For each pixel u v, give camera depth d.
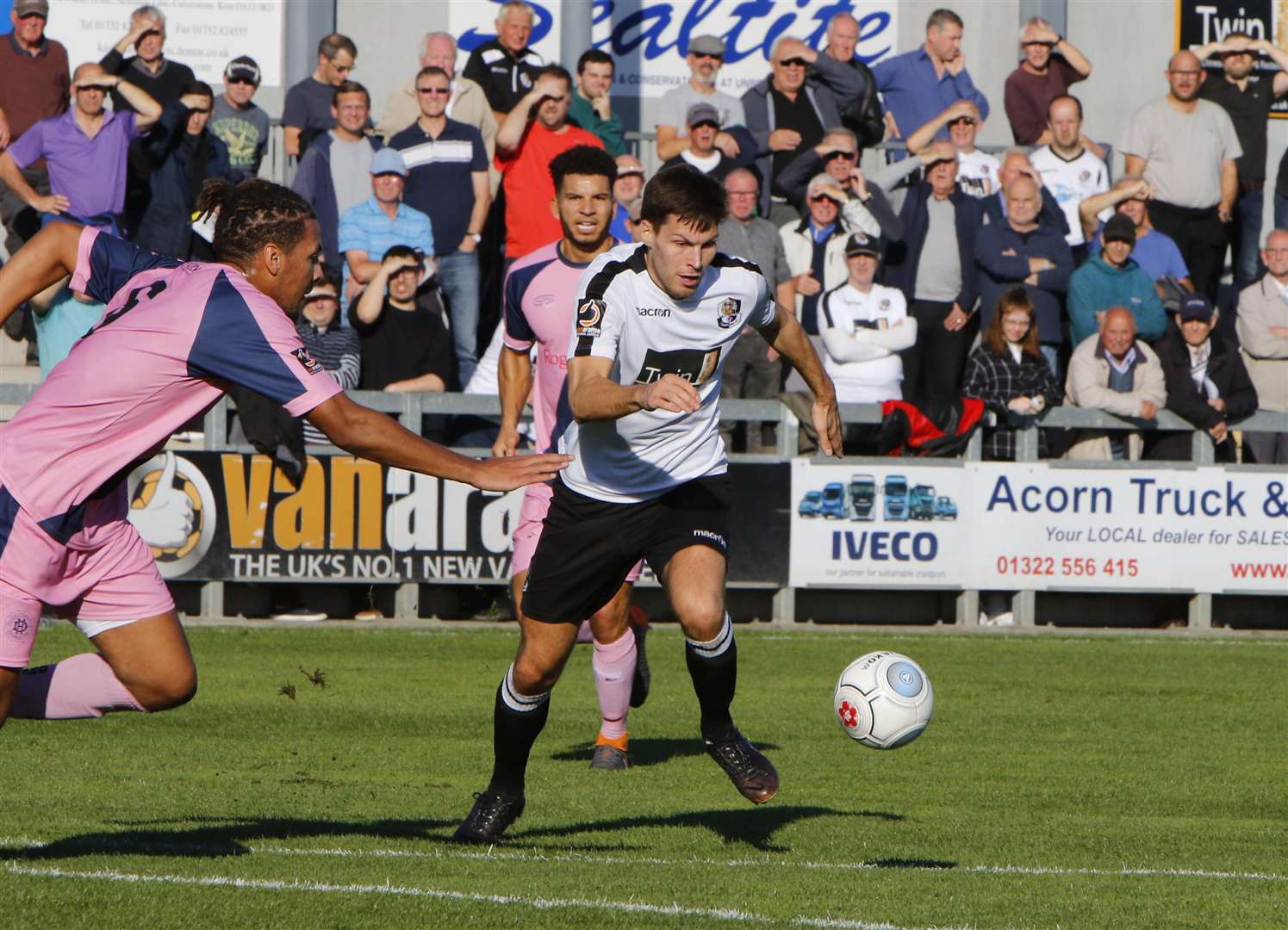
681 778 25.45
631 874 18.23
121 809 21.77
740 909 16.61
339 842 19.62
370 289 45.00
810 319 48.50
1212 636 46.00
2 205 47.91
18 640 16.09
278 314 16.17
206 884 16.86
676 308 19.19
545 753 27.84
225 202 16.88
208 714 30.86
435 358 45.72
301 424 42.75
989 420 46.09
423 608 45.59
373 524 43.44
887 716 19.11
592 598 19.59
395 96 53.28
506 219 49.59
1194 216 54.53
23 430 16.06
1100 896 17.88
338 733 29.22
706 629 18.81
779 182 50.84
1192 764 28.02
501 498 43.94
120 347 15.98
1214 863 20.11
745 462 44.97
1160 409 46.88
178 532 42.75
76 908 15.62
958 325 49.62
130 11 57.59
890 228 49.59
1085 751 29.12
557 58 61.34
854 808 23.39
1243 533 46.72
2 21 55.53
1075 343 48.94
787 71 52.53
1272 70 64.56
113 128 46.25
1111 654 41.81
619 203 49.25
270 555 43.03
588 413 17.94
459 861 18.61
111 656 16.86
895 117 58.09
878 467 45.22
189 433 46.56
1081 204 52.09
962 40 63.50
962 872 19.00
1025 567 45.94
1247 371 49.50
